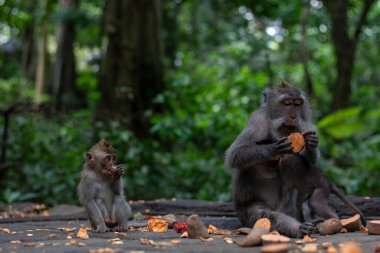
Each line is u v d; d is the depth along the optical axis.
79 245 5.44
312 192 7.14
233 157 7.08
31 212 11.50
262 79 17.30
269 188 7.27
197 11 28.77
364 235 6.24
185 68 24.14
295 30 27.89
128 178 13.93
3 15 29.86
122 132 14.24
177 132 14.30
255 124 7.23
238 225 7.66
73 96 29.78
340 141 17.31
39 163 14.53
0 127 15.43
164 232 6.80
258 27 28.97
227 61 23.92
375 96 25.05
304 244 5.37
